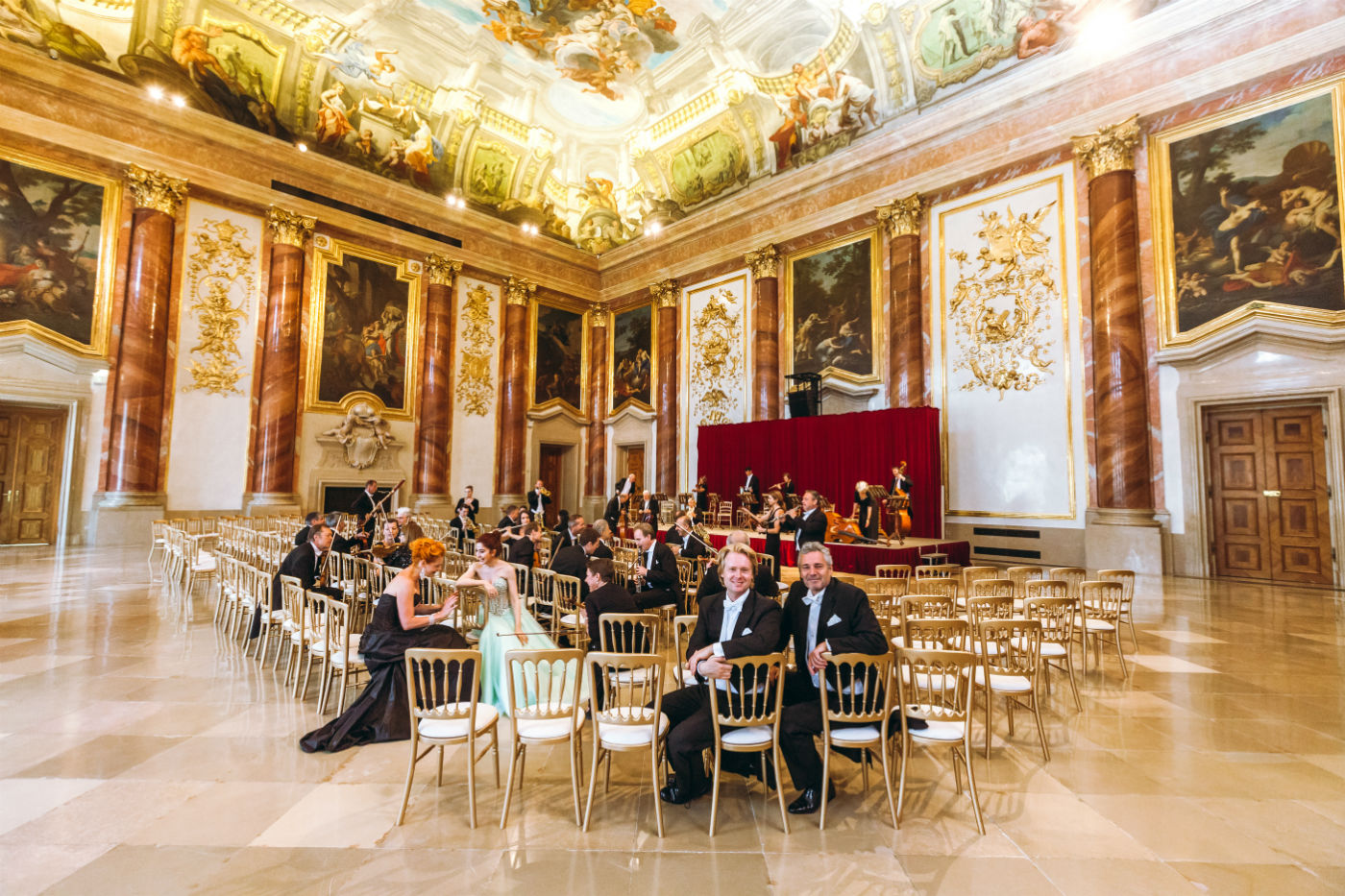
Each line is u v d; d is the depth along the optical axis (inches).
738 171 691.4
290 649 203.0
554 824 116.5
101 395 501.7
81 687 185.0
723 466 641.6
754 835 113.5
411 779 116.1
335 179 628.7
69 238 490.0
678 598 246.7
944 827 115.8
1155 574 394.0
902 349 533.0
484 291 750.5
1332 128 358.9
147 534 500.1
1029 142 473.7
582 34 604.4
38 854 102.8
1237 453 392.2
